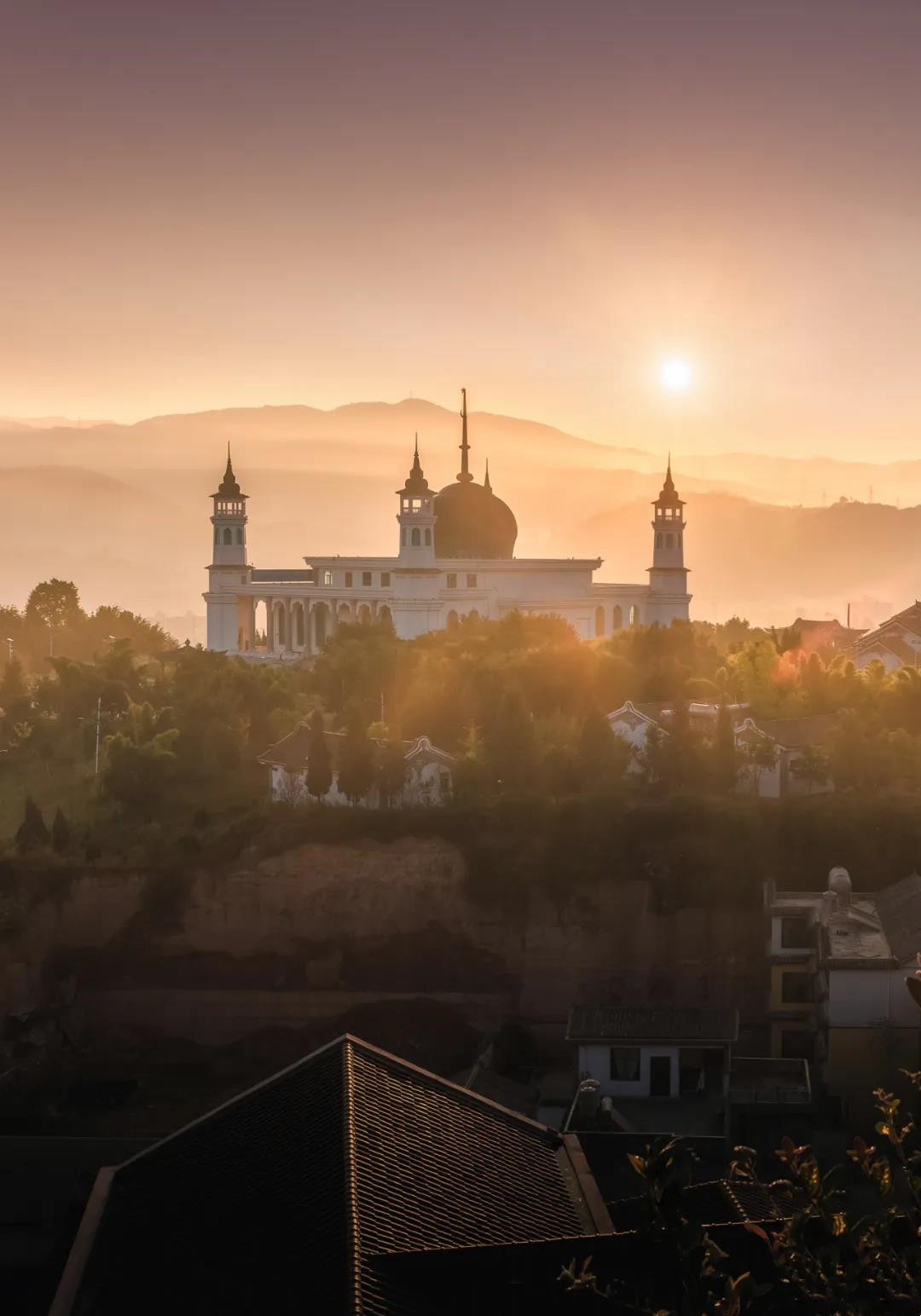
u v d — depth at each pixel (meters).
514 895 104.25
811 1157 25.36
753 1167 25.55
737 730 114.69
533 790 111.31
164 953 106.06
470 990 103.94
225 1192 41.28
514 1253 34.91
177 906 106.50
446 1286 34.81
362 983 105.00
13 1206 75.75
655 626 150.75
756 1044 91.94
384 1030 103.69
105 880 107.00
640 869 103.56
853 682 127.25
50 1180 79.75
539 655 131.50
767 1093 76.38
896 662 153.88
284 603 197.25
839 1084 76.00
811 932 89.50
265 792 117.69
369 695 135.00
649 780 113.06
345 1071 44.88
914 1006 76.12
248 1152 43.00
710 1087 83.19
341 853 106.44
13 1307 58.62
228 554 199.62
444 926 105.12
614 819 105.38
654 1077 83.00
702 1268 24.45
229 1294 36.41
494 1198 40.66
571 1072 92.81
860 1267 23.42
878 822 103.25
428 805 111.19
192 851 107.56
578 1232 40.56
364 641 146.50
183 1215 40.94
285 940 105.75
